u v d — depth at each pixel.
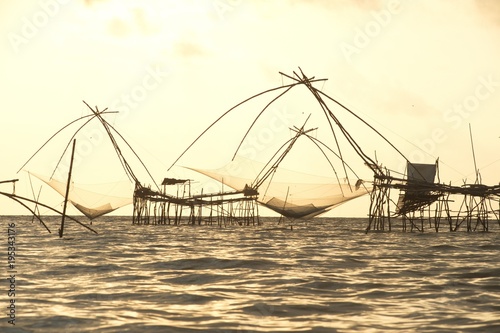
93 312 16.27
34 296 18.53
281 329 14.55
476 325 14.82
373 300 18.28
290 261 28.75
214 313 16.33
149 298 18.50
